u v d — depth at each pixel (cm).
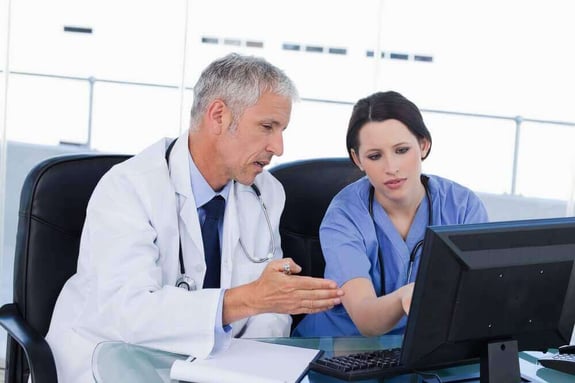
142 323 153
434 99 345
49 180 183
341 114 347
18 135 333
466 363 146
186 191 175
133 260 164
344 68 341
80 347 168
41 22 329
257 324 182
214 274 180
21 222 183
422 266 124
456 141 360
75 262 184
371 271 187
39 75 334
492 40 344
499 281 128
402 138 177
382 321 166
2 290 335
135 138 345
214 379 130
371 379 137
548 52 351
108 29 336
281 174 212
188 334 149
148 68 338
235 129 168
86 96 345
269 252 190
